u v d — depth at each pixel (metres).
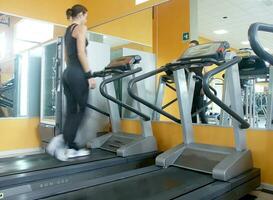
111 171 2.86
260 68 2.77
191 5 3.65
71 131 2.92
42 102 4.42
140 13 4.30
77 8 3.00
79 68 2.83
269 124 2.67
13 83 4.50
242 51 2.98
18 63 4.57
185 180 2.18
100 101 3.97
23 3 4.71
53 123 4.07
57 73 3.85
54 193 1.89
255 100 2.78
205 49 2.48
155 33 4.06
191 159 2.60
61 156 2.85
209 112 3.08
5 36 4.76
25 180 2.28
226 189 2.03
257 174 2.43
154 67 3.98
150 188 1.99
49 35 5.17
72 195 1.86
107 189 1.97
